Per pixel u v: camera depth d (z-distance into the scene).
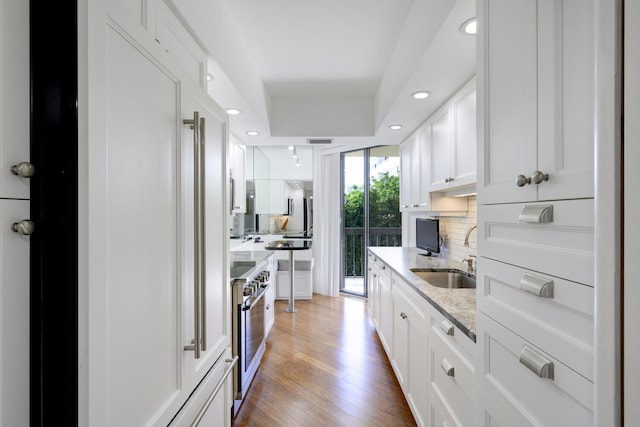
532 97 0.79
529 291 0.76
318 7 1.91
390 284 2.58
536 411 0.76
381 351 2.93
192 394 1.09
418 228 3.40
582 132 0.63
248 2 1.84
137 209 0.76
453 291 1.69
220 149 1.34
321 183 4.96
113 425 0.67
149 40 0.80
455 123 2.18
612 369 0.51
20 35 0.55
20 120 0.55
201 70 1.53
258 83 2.74
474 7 1.32
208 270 1.19
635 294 0.47
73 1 0.57
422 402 1.73
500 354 0.93
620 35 0.50
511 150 0.88
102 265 0.62
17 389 0.55
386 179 4.64
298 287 4.64
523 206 0.82
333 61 2.59
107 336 0.65
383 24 2.09
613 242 0.51
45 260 0.56
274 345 3.07
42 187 0.56
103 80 0.63
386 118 2.77
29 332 0.56
